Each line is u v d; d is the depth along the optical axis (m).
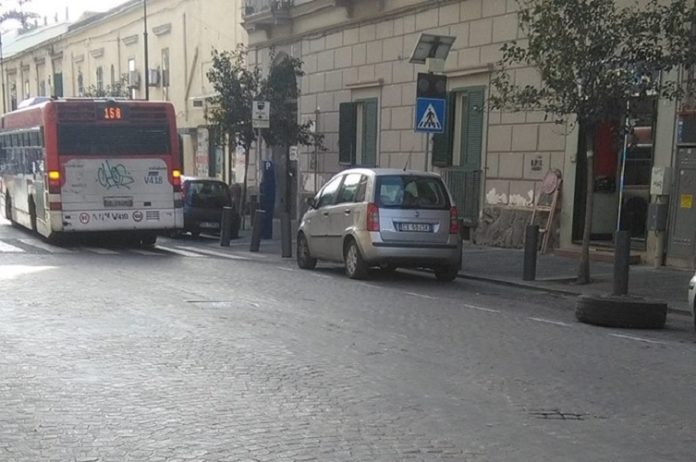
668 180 14.12
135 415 5.52
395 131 21.69
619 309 9.32
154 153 17.88
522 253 16.92
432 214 12.97
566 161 16.41
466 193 19.09
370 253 12.80
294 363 7.03
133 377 6.48
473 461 4.73
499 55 17.88
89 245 19.45
